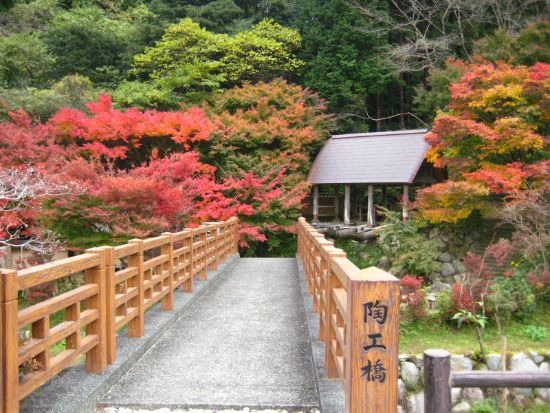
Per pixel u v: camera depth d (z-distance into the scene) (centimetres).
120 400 379
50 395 356
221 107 1916
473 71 1275
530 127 1120
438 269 1302
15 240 1083
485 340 820
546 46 1437
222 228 1227
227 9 2495
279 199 1591
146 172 1177
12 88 1733
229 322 646
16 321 281
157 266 627
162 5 2462
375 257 1579
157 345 537
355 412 225
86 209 947
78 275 1005
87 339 394
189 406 372
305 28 2328
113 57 2330
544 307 960
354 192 2181
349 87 2169
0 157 1082
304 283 912
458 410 679
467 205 1199
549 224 1002
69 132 1366
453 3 1889
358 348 226
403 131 1827
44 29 2334
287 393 396
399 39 2323
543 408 693
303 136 1789
